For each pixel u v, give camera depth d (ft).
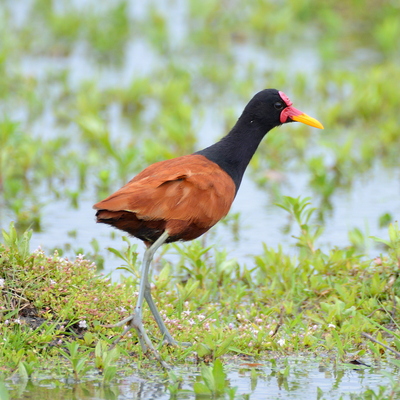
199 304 32.01
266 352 28.17
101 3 88.89
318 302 32.53
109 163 52.19
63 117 60.44
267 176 50.72
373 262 34.63
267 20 84.17
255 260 37.01
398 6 84.33
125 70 73.20
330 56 73.31
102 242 40.11
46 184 49.21
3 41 75.00
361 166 52.60
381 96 62.39
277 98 31.71
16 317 27.30
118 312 28.89
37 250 30.01
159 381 25.45
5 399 22.12
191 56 77.82
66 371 25.70
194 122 60.49
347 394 24.86
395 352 27.40
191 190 27.58
